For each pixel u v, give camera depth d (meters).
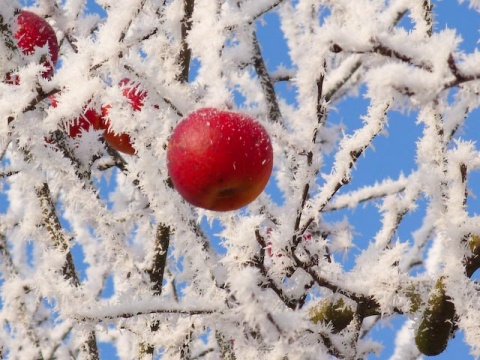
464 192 1.84
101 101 1.83
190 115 1.68
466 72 1.14
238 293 1.45
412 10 1.82
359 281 1.81
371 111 1.61
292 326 1.46
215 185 1.61
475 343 1.66
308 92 1.69
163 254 2.38
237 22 1.93
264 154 1.63
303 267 1.72
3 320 2.99
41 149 2.01
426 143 1.98
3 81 2.00
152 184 2.00
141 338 2.09
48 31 2.39
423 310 1.84
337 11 2.08
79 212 2.34
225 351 2.23
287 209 1.77
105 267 3.33
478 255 1.80
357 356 1.88
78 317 1.75
